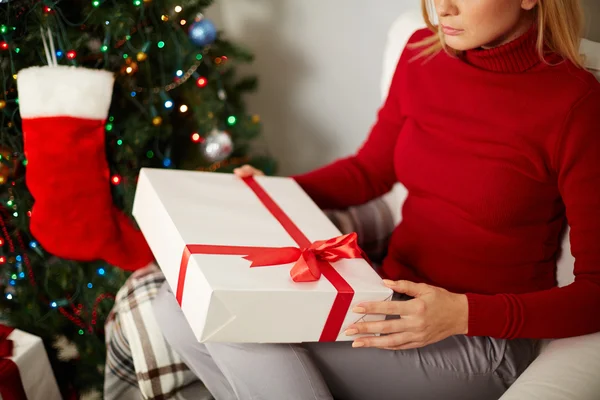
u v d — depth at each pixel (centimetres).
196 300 88
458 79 113
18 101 133
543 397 86
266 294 85
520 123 105
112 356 128
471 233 110
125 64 143
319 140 211
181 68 152
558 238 114
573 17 102
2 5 127
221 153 156
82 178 134
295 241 101
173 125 163
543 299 97
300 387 96
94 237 138
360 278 94
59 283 147
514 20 102
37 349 134
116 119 148
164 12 146
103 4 137
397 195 147
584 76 102
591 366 92
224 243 95
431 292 95
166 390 119
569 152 100
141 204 115
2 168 136
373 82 203
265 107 206
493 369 106
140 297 123
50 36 129
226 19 192
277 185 123
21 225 143
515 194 106
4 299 151
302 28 196
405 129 122
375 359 103
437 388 105
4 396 125
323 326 92
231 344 99
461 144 111
